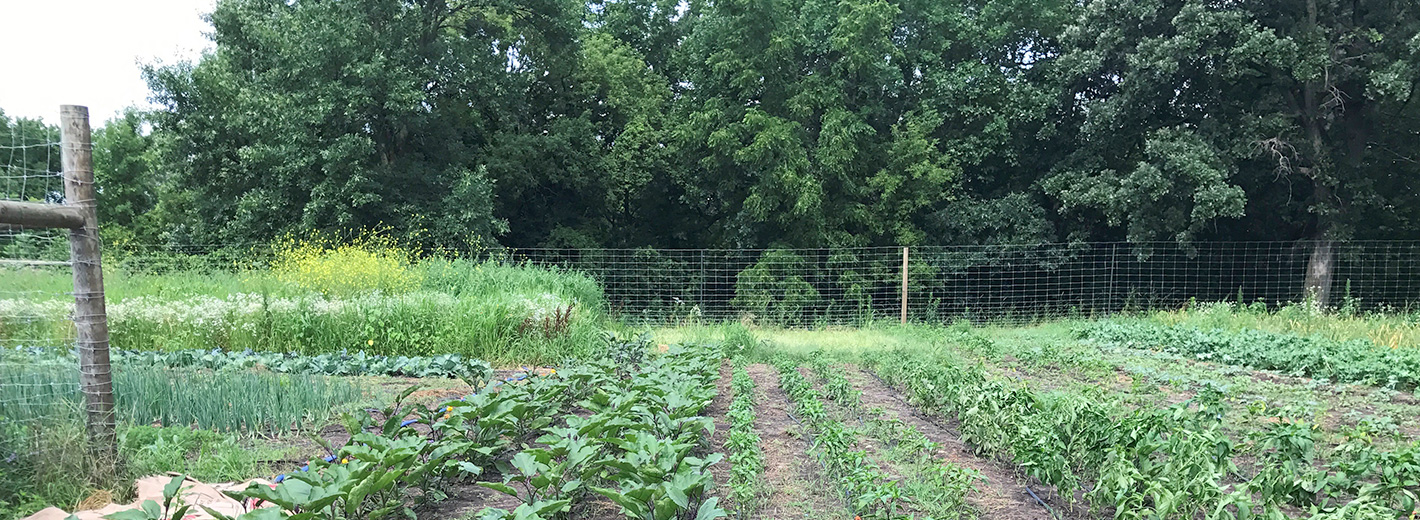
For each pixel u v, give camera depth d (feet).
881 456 15.98
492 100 62.08
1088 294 56.24
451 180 58.95
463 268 42.34
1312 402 21.45
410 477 11.67
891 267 61.00
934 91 63.46
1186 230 52.60
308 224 51.93
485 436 14.20
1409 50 47.44
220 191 63.16
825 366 27.40
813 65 64.08
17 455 12.74
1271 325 39.09
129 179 97.96
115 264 40.16
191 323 29.27
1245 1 51.85
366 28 53.78
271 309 29.86
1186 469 11.80
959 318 51.57
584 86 70.95
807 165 57.26
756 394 23.00
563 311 33.12
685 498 10.51
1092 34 57.11
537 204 73.31
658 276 59.47
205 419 16.83
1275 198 60.03
